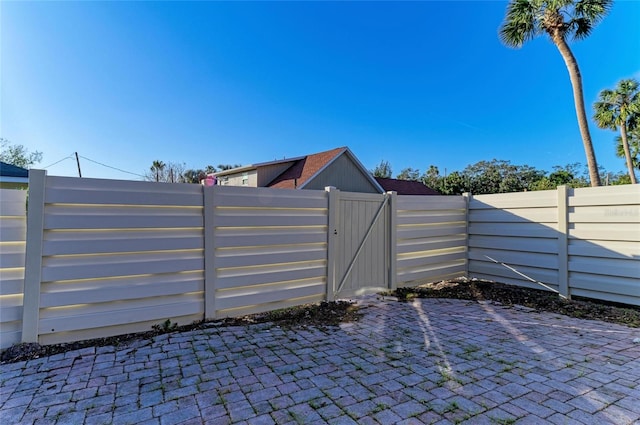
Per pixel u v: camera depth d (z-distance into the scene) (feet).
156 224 12.00
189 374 8.81
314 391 7.91
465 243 21.47
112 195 11.28
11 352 9.91
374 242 17.94
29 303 10.32
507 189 107.45
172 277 12.44
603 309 14.80
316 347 10.82
